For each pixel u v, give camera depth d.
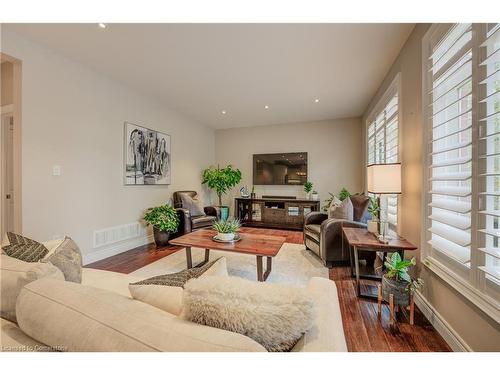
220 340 0.59
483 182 1.32
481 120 1.29
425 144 1.97
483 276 1.30
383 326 1.80
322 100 4.21
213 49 2.58
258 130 6.08
